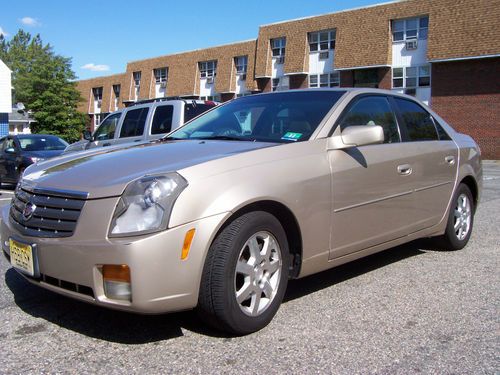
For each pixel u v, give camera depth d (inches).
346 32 1304.1
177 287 120.7
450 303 160.2
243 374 114.7
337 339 133.1
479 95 1100.5
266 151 144.7
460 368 118.0
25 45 3447.3
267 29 1499.8
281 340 132.3
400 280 183.9
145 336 135.1
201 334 136.2
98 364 119.6
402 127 191.6
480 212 333.1
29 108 1784.0
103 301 120.0
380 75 1259.8
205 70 1748.3
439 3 1139.3
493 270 196.2
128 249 116.3
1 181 553.0
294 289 174.2
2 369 117.1
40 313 151.5
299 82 1428.4
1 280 183.3
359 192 162.9
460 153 218.2
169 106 370.0
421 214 193.0
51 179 139.1
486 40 1061.1
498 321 145.8
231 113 190.9
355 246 164.6
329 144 157.9
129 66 2046.0
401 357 123.2
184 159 138.1
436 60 1128.2
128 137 388.8
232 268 127.3
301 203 144.6
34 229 133.3
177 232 120.2
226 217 126.1
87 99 2357.3
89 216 123.6
